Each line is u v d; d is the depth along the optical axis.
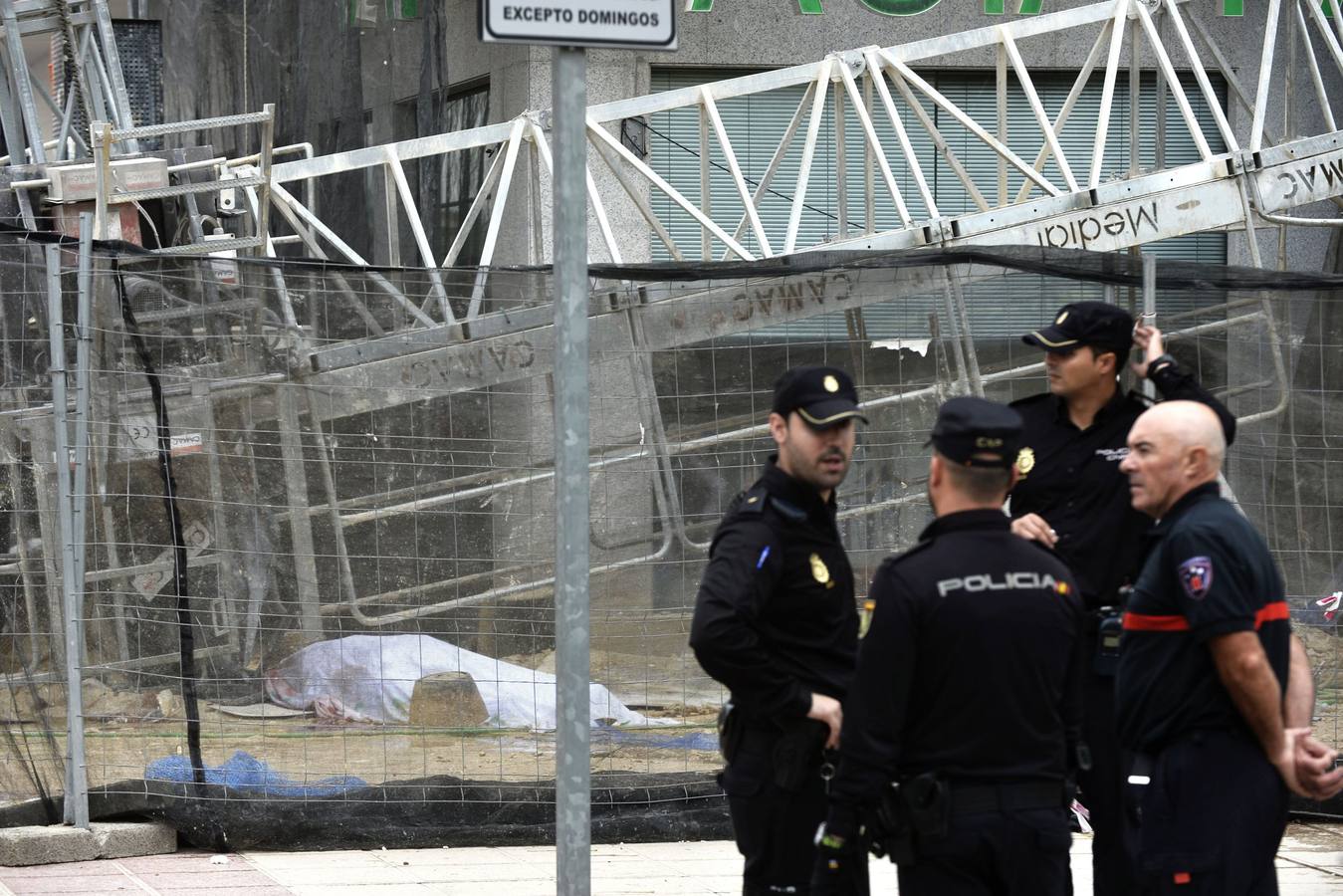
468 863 19.56
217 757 20.64
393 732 21.45
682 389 22.52
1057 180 41.16
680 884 18.72
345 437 21.50
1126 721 12.77
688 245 40.19
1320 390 22.03
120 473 20.25
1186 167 32.12
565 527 10.55
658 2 10.60
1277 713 12.03
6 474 20.42
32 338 20.42
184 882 18.39
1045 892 11.38
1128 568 15.08
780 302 22.59
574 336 10.55
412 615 21.88
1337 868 19.56
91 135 28.45
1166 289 22.00
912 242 31.80
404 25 37.88
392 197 31.84
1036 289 22.38
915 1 39.81
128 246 20.30
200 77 40.97
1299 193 32.47
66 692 20.11
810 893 11.98
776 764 12.43
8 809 19.73
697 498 22.53
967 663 11.20
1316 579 22.09
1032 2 39.94
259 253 29.86
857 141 40.75
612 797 21.16
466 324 21.94
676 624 22.47
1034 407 15.79
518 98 37.66
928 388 22.58
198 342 20.69
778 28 39.56
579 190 10.55
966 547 11.41
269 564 21.09
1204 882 12.12
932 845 11.26
